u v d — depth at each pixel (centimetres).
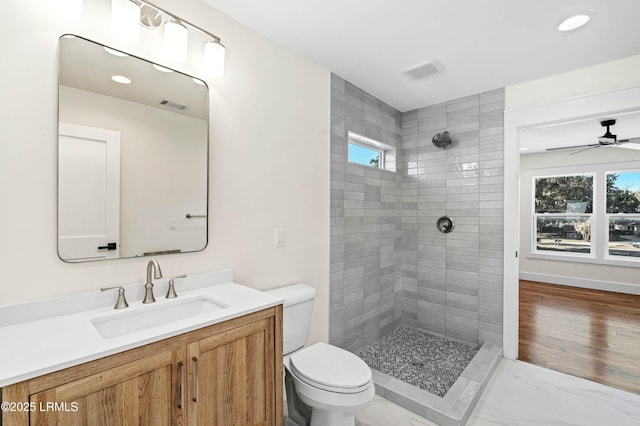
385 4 165
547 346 293
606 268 494
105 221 131
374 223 296
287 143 211
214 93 169
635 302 428
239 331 126
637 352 279
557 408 201
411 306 333
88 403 88
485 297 285
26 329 105
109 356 92
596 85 231
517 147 268
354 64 233
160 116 148
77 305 122
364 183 283
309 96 227
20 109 111
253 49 189
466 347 287
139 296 139
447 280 308
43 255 116
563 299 445
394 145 325
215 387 118
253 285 189
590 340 306
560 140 448
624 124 349
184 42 145
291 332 186
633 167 470
